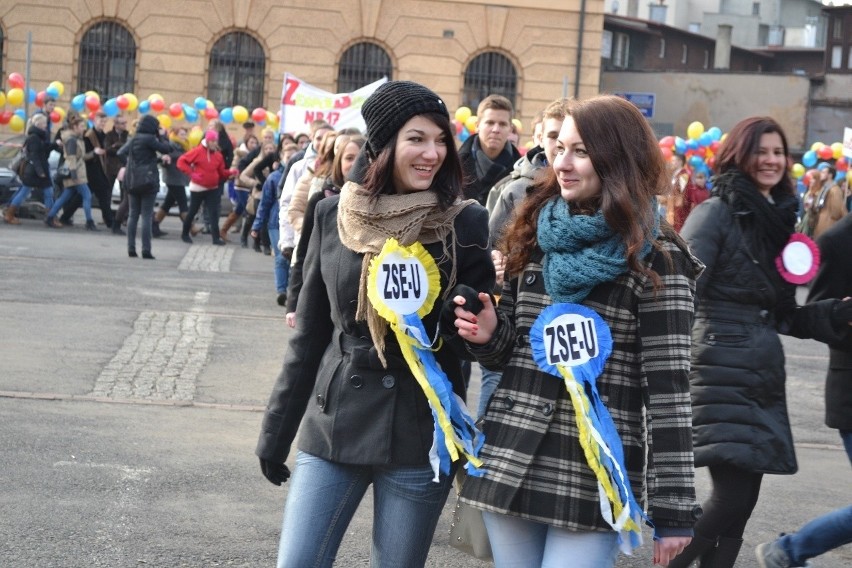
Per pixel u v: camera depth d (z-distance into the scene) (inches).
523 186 240.2
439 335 142.1
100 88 1460.4
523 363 135.9
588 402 130.3
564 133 134.3
